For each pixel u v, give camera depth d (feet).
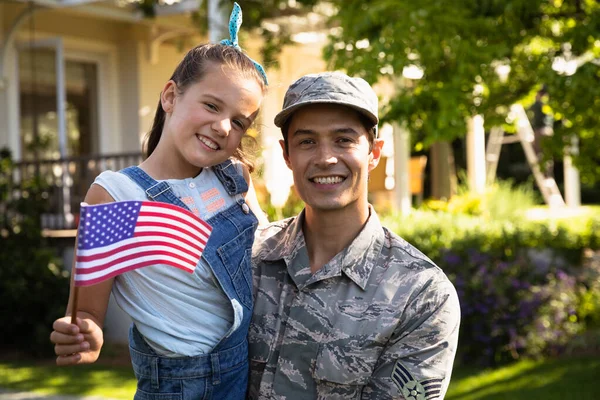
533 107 54.65
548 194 57.00
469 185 48.91
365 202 7.73
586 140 25.52
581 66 20.35
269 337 7.68
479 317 24.32
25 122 34.99
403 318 7.37
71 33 36.81
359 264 7.58
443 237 27.58
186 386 7.21
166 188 7.42
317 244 7.76
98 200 7.19
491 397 20.25
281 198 27.27
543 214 47.93
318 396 7.43
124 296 7.21
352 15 21.85
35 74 34.63
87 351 6.68
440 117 19.70
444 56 20.58
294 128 7.49
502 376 22.58
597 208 60.08
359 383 7.35
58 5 33.01
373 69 20.03
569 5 22.08
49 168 32.91
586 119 23.53
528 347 24.25
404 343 7.36
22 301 26.58
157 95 39.32
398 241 7.77
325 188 7.45
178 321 7.20
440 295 7.40
